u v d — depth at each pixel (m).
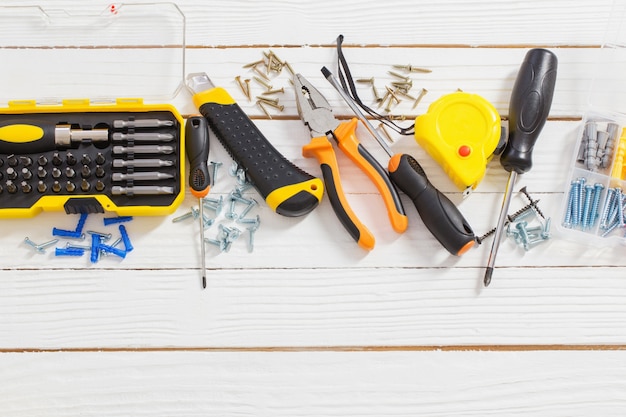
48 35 1.17
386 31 1.19
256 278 1.05
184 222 1.07
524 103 1.04
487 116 1.03
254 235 1.07
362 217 1.08
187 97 1.15
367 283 1.05
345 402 1.01
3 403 1.01
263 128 1.13
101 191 1.04
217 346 1.03
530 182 1.10
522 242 1.06
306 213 1.07
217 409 1.01
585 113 1.10
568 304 1.05
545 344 1.04
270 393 1.01
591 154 1.08
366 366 1.03
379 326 1.04
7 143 1.04
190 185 1.04
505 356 1.03
